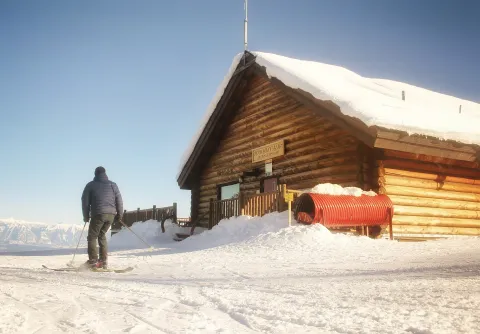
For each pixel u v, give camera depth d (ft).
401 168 37.88
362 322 6.91
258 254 25.04
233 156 54.90
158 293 11.27
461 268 14.98
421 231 38.45
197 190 61.62
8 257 32.94
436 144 34.76
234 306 8.80
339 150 39.14
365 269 16.40
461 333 6.03
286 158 45.93
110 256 31.27
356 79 54.03
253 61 46.96
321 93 36.73
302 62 51.08
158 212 64.59
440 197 39.96
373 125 31.78
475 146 36.68
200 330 6.53
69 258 31.40
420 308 7.99
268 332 6.48
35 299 9.77
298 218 32.89
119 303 9.41
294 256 23.11
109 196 22.95
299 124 44.68
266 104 49.90
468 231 41.83
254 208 40.65
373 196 34.47
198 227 59.36
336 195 33.35
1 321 6.92
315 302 9.14
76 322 6.97
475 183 42.96
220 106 53.78
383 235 35.47
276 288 11.93
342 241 27.37
